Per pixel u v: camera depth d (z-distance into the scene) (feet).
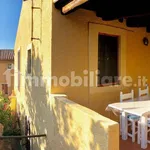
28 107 29.25
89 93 19.07
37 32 22.02
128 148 15.03
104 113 20.02
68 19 17.72
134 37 22.07
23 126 35.14
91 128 10.59
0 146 37.01
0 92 42.68
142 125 14.90
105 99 20.10
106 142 9.35
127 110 14.16
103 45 20.18
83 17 18.49
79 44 18.37
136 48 22.25
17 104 47.14
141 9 15.57
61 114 14.85
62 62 17.65
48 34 17.90
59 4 16.57
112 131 9.33
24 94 33.53
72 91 18.22
